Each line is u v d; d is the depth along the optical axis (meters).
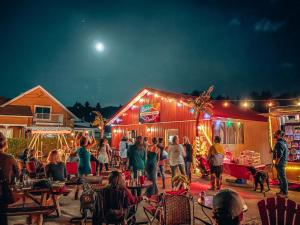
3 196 4.17
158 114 19.23
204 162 13.66
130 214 5.74
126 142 15.76
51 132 18.83
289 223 3.83
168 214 4.91
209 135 15.77
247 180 12.51
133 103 21.62
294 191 10.68
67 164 9.73
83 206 6.09
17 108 33.56
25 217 7.04
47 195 7.18
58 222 6.58
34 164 10.24
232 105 21.53
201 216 6.99
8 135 32.44
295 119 12.22
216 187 10.66
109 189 5.01
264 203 4.02
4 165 4.24
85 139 8.63
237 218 2.22
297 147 11.96
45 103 35.53
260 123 18.77
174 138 10.65
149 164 9.24
